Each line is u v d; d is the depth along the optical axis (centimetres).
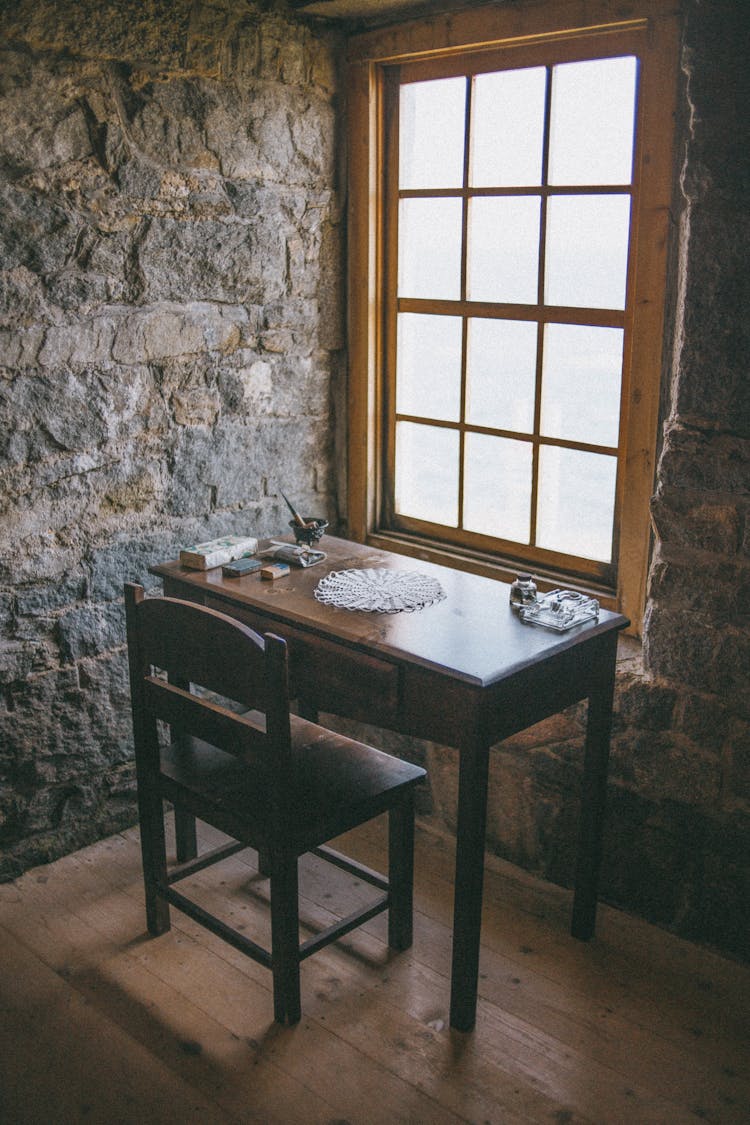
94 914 278
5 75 253
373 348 339
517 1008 246
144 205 285
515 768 297
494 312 306
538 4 272
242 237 309
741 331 235
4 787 287
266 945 264
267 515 339
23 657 284
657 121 255
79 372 282
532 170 289
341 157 330
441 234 316
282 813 221
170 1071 225
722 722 255
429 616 245
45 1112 214
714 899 265
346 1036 236
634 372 274
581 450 296
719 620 252
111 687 306
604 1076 226
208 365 311
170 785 248
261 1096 219
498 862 307
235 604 259
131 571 305
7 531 275
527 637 232
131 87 276
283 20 305
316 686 246
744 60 223
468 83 298
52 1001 245
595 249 280
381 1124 212
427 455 338
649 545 281
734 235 231
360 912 250
